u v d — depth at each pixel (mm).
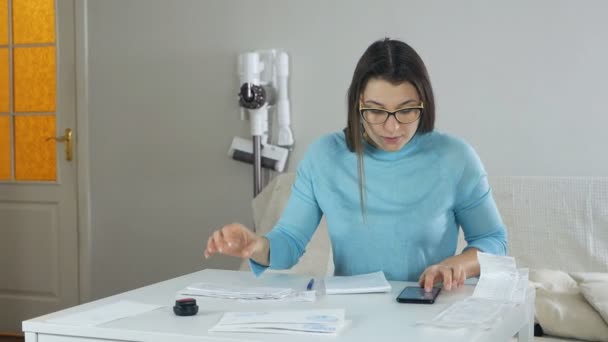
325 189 1873
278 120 3672
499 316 1418
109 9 4008
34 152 4223
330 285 1689
